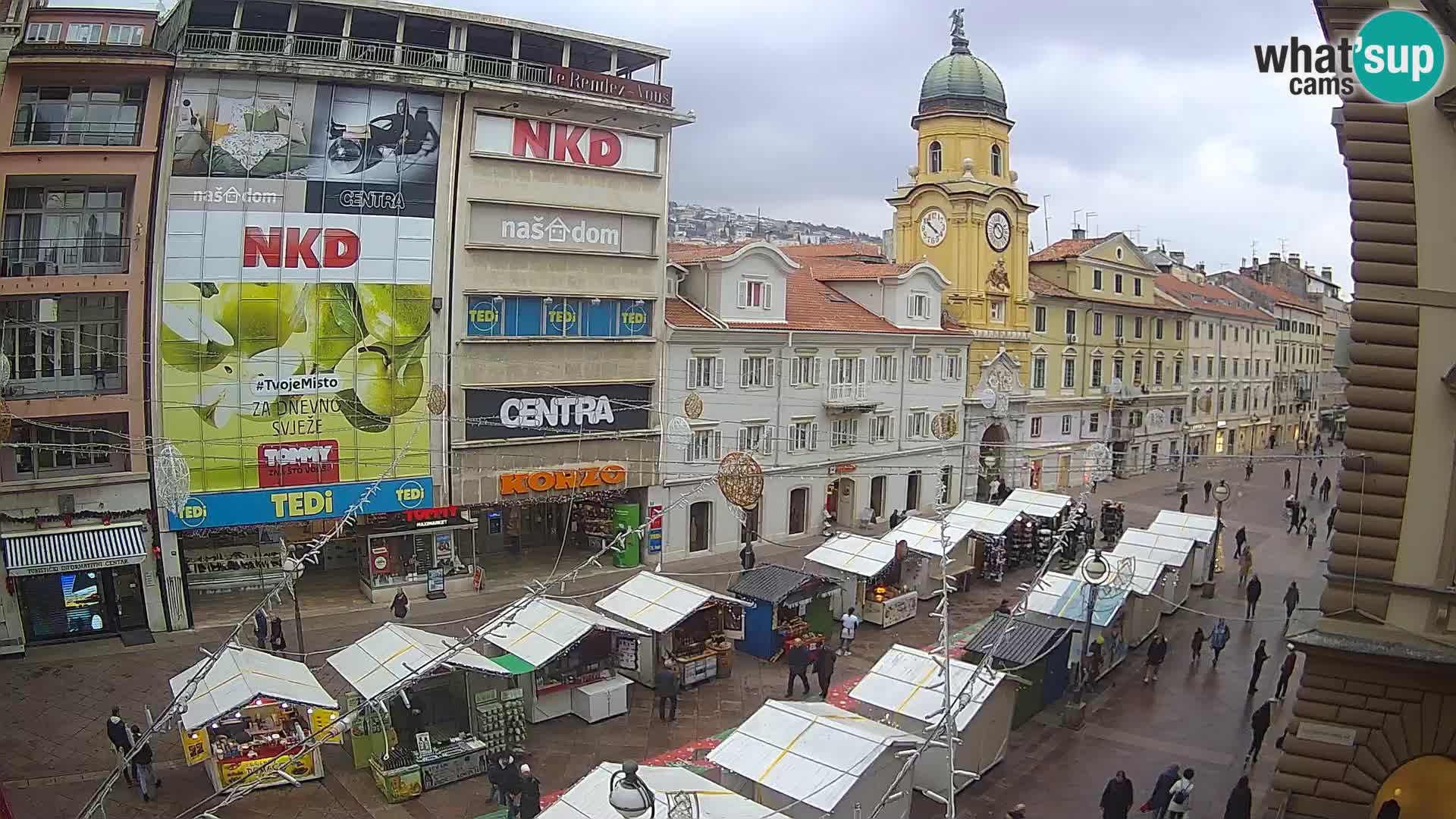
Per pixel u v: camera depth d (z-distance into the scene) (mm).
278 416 36688
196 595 38656
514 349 40719
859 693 25406
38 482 33188
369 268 37812
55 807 22719
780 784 20125
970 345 61625
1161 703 30844
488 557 45188
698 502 47281
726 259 47469
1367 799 18734
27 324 34219
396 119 37938
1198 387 87500
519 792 22328
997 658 29125
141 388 34656
